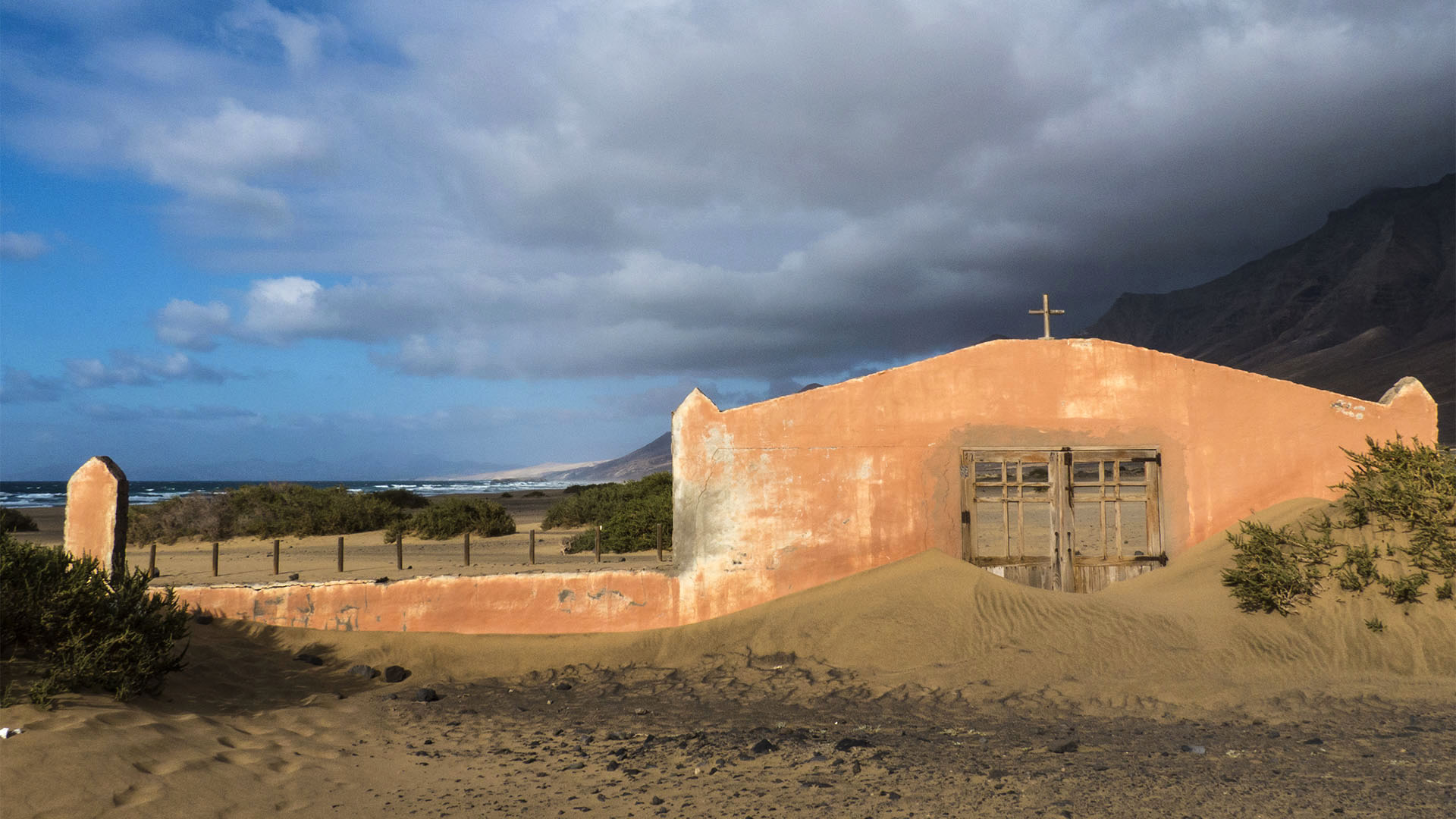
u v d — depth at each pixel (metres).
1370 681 7.53
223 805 4.87
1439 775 5.04
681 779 5.57
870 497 10.70
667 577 10.63
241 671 8.87
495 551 21.17
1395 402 10.60
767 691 8.45
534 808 5.02
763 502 10.66
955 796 4.94
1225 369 10.70
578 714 7.76
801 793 5.12
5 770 4.81
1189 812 4.52
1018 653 8.62
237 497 27.83
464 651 10.08
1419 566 8.57
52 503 69.75
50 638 7.02
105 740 5.52
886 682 8.45
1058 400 10.75
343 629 10.53
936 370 10.81
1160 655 8.35
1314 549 9.08
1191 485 10.58
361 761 6.11
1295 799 4.66
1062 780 5.21
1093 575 10.58
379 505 28.08
